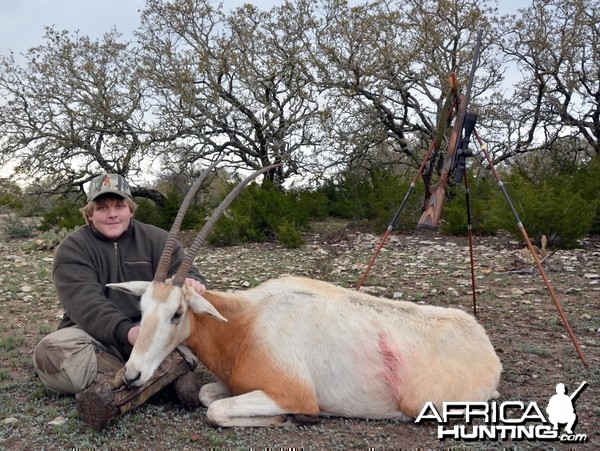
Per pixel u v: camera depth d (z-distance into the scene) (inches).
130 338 165.0
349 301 166.4
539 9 637.3
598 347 228.5
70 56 650.8
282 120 668.1
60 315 294.0
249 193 607.8
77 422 158.2
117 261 188.1
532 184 607.8
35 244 565.0
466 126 235.8
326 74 604.7
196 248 157.1
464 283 348.8
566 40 647.1
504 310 287.0
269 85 661.9
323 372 157.4
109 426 156.4
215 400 166.2
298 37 622.8
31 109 661.9
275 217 575.8
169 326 152.6
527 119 681.6
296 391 154.4
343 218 717.3
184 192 748.6
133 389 156.6
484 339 167.8
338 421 160.6
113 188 182.7
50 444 148.4
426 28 570.6
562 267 385.7
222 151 681.6
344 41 612.7
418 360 158.7
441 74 596.4
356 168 695.1
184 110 632.4
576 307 289.6
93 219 185.3
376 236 573.0
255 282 370.9
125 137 666.2
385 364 156.9
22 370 209.3
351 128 658.2
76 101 649.0
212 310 155.3
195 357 175.9
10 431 155.5
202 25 627.2
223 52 626.5
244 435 151.0
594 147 673.0
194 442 148.4
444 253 461.7
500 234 557.9
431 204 238.5
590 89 673.6
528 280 354.0
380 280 369.4
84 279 178.9
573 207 463.2
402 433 154.7
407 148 654.5
